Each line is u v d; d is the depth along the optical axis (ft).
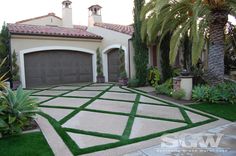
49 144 15.98
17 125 17.97
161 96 36.19
